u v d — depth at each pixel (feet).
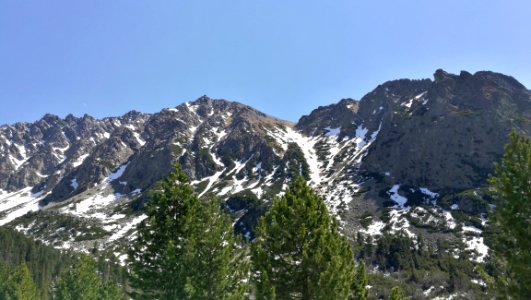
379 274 386.93
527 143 74.02
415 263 402.52
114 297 237.45
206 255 103.40
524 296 67.92
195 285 98.94
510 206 71.00
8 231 583.17
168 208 104.12
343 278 88.89
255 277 94.99
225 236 107.76
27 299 241.14
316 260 87.56
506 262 73.56
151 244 101.55
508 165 73.56
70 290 203.92
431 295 339.36
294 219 93.91
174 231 102.06
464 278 357.41
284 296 91.91
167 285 97.71
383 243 443.73
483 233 448.24
